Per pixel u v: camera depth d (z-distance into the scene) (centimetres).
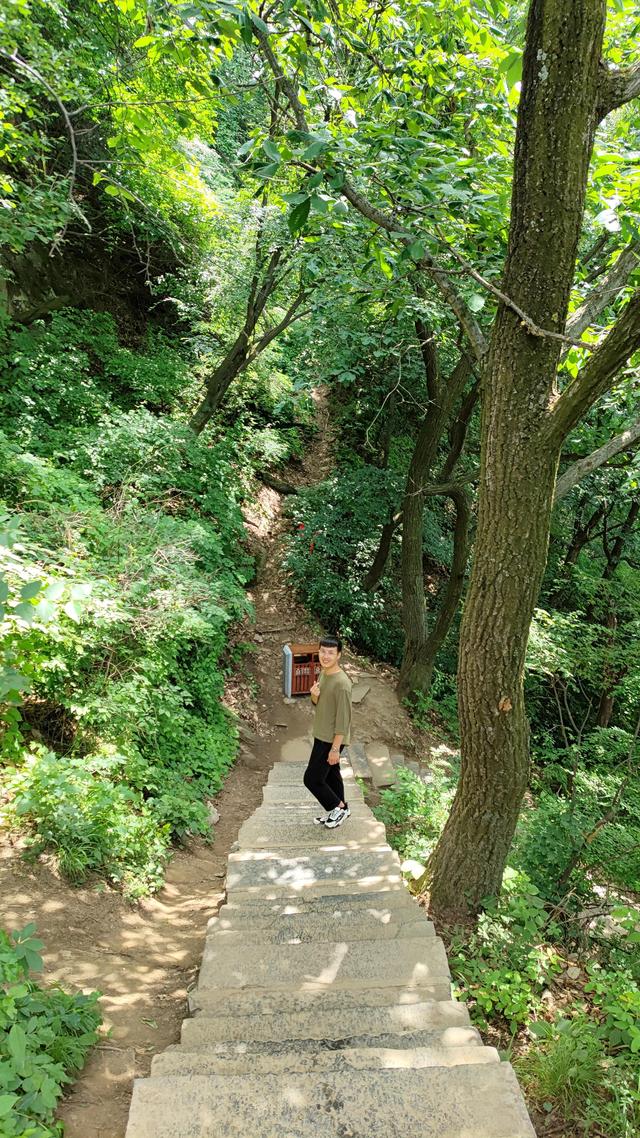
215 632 770
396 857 476
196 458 1017
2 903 370
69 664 534
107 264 1279
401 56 529
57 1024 276
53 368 931
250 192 1100
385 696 1059
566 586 1342
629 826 630
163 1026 321
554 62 326
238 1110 224
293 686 991
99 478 785
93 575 584
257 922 376
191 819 598
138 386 1127
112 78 630
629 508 1423
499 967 394
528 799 820
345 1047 271
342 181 305
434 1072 243
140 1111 222
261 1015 288
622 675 873
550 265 362
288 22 383
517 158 356
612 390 735
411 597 1066
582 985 423
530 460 387
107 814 461
